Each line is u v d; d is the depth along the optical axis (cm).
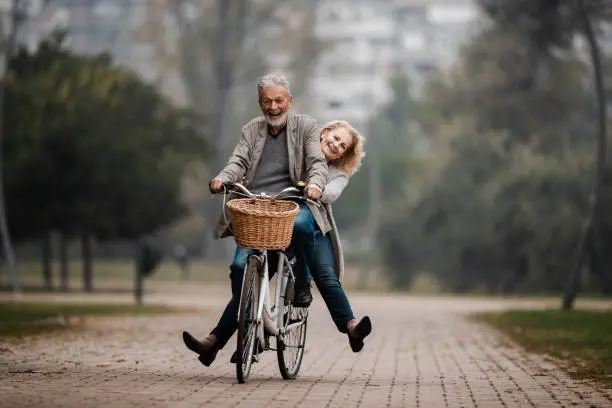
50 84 6769
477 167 9281
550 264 8469
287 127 1616
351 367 1945
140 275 4781
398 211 9788
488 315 4147
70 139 6538
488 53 9338
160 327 3083
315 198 1562
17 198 6581
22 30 9888
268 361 1967
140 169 6881
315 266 1642
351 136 1656
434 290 9869
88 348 2233
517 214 8662
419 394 1510
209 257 13338
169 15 13475
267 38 13762
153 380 1597
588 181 8575
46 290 6881
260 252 1572
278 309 1608
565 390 1588
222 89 13050
